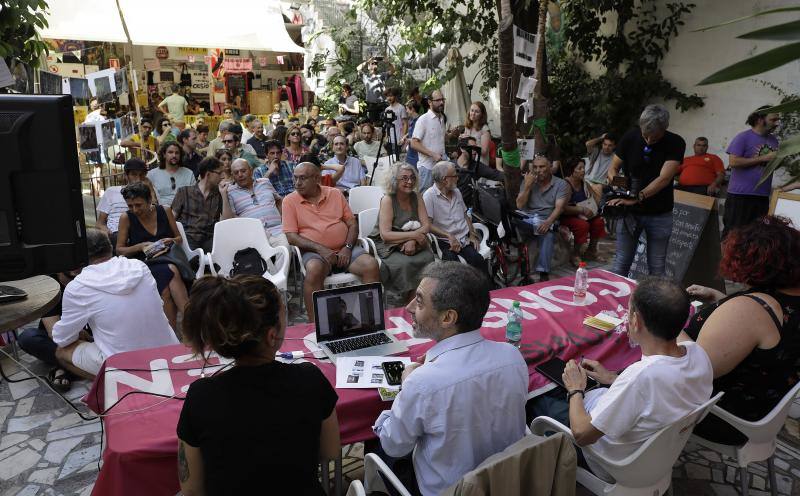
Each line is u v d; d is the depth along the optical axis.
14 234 1.71
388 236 4.45
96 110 8.55
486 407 1.82
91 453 2.94
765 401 2.26
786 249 2.13
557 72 8.68
